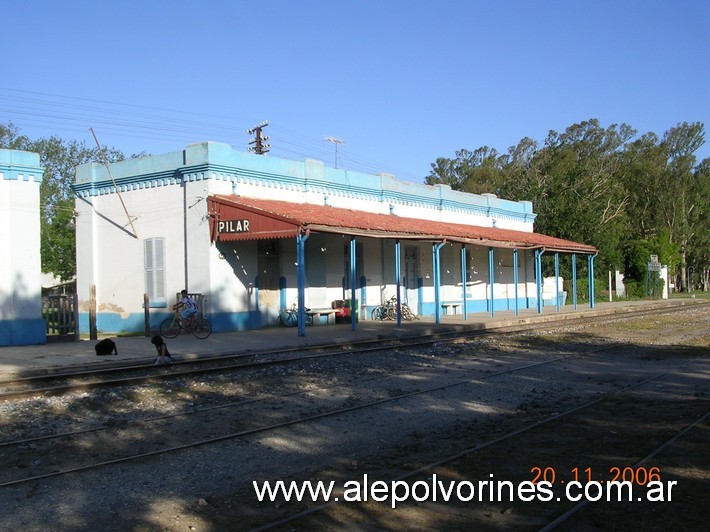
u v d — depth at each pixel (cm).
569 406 1066
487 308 3612
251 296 2328
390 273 3003
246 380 1331
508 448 807
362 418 1003
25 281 1873
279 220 2014
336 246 2736
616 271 5138
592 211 4916
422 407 1080
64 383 1280
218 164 2202
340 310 2639
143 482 705
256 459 793
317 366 1518
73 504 640
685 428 877
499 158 8044
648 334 2245
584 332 2338
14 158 1859
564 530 555
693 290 7306
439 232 2645
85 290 2522
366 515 595
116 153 5147
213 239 2170
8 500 650
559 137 7638
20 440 873
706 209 6875
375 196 2880
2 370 1345
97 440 883
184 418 1005
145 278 2361
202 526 578
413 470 723
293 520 580
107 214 2478
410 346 1895
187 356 1588
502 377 1361
